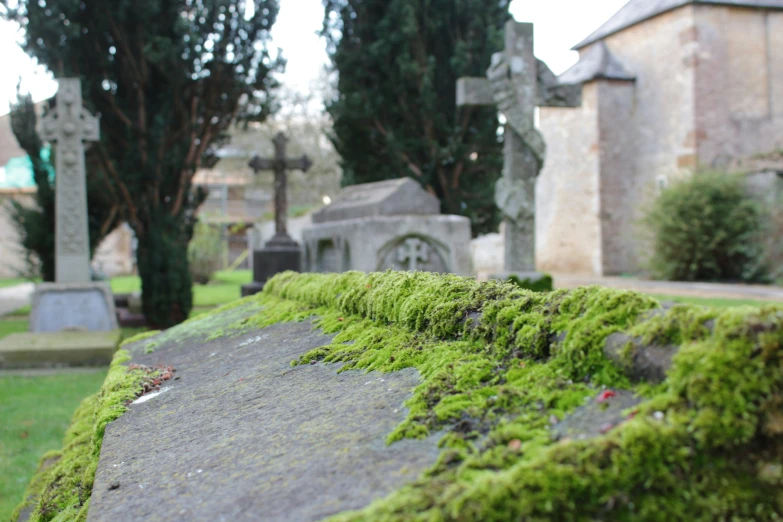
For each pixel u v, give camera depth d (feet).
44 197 38.93
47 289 34.27
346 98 44.93
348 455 3.76
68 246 35.45
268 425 4.75
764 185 58.34
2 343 29.32
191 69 38.60
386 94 45.37
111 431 6.00
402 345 5.53
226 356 7.95
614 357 3.67
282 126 117.08
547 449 2.97
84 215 35.65
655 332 3.50
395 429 3.90
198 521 3.50
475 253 83.71
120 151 40.27
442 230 27.81
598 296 4.09
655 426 2.96
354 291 7.53
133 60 37.88
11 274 102.47
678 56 66.23
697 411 3.00
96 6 36.83
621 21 73.15
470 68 43.60
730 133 66.03
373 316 6.80
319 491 3.42
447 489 2.92
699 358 3.10
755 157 62.39
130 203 39.52
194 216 43.80
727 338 3.09
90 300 34.73
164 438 5.28
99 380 25.79
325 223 31.71
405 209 28.09
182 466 4.46
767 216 56.54
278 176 41.98
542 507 2.74
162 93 38.55
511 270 32.04
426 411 4.01
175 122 40.32
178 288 38.86
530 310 4.63
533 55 31.99
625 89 71.41
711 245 57.41
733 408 2.94
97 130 35.81
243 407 5.47
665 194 60.95
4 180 110.11
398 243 27.43
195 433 5.15
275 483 3.68
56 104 36.27
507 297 5.03
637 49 70.90
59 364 28.60
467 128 45.21
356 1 46.32
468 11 43.70
